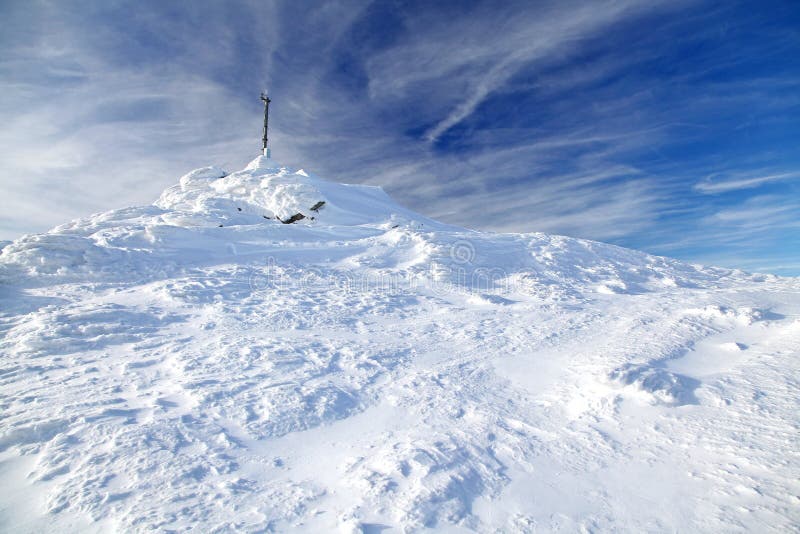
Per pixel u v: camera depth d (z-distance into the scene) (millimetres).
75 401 5285
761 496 3281
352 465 4090
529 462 4098
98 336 7668
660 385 5098
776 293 10156
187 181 26938
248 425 4824
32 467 3994
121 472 3865
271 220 21156
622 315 9531
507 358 7215
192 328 8414
